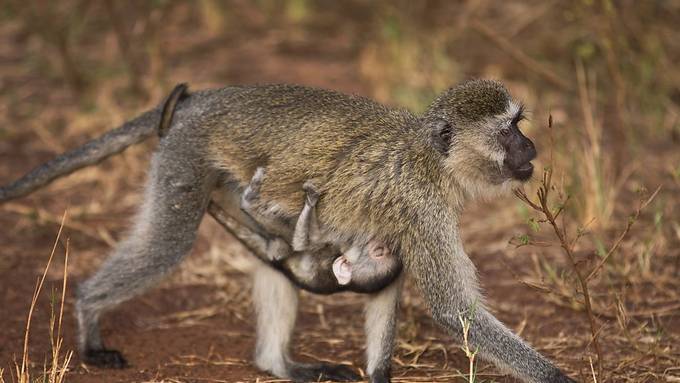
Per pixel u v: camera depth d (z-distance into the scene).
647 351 10.85
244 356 11.43
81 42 20.83
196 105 11.03
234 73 19.56
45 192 15.55
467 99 10.06
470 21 19.36
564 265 13.03
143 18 21.06
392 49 18.94
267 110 10.68
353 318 12.38
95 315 11.02
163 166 10.89
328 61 20.25
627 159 15.98
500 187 10.12
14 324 11.86
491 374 10.78
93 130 17.34
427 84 18.31
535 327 11.77
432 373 10.89
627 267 12.65
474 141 9.96
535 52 19.42
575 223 13.97
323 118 10.48
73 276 13.14
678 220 14.06
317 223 10.41
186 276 13.34
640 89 17.59
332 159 10.33
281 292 11.03
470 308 9.78
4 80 19.39
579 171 14.37
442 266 9.95
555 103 17.70
